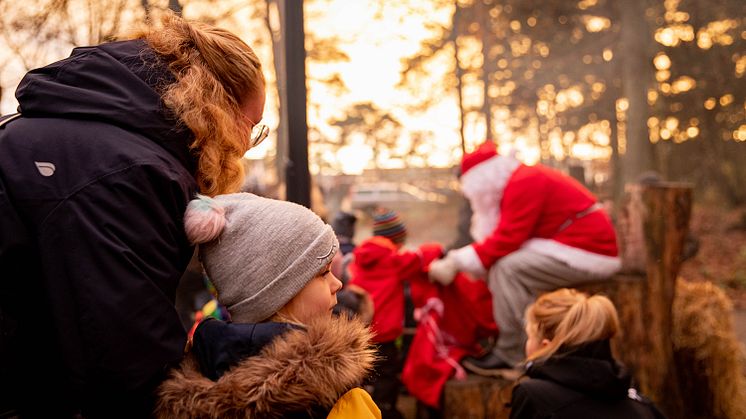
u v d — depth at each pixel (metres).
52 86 1.20
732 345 4.38
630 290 3.96
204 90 1.27
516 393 2.15
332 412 1.16
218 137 1.27
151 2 2.18
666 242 4.09
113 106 1.18
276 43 3.94
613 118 18.30
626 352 4.00
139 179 1.13
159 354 1.11
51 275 1.08
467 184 3.94
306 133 3.19
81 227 1.08
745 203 18.20
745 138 18.44
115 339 1.06
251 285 1.23
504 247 3.67
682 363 4.41
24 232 1.10
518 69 17.94
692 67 17.73
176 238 1.19
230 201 1.27
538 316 2.23
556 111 19.95
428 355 3.66
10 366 1.12
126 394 1.09
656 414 2.19
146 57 1.26
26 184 1.11
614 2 15.95
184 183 1.21
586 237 3.71
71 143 1.14
